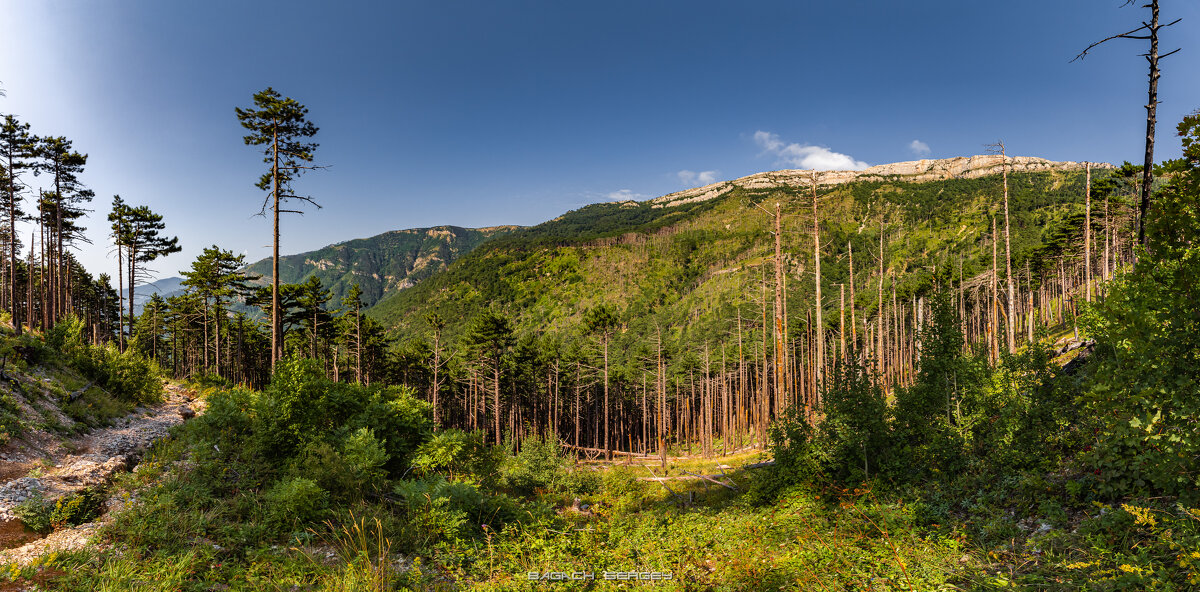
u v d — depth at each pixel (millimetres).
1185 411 4707
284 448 10070
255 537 7273
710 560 7133
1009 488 7617
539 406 59375
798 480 10445
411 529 8102
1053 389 8898
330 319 43469
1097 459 6484
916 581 5277
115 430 14680
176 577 5668
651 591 6098
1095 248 36219
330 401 11602
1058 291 47562
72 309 45344
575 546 7598
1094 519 5711
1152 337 4988
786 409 11625
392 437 11766
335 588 5852
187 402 23469
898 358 41312
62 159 29219
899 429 10508
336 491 9305
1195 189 4875
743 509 11117
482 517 9258
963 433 9453
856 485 9484
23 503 7414
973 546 6215
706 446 46875
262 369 55906
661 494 19031
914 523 7270
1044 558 5348
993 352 24109
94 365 18781
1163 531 4730
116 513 7117
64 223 34125
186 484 8352
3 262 38844
